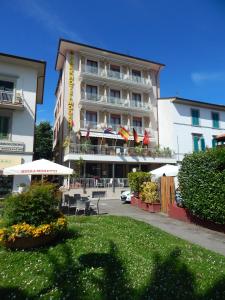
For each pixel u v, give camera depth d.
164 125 34.31
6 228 6.72
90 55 32.03
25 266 5.72
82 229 9.09
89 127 29.45
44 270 5.53
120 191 26.66
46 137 45.94
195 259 6.39
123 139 31.75
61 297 4.45
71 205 13.66
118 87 33.56
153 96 35.62
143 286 4.86
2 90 21.39
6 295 4.54
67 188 24.45
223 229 9.85
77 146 27.17
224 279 5.25
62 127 30.66
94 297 4.45
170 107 33.91
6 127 21.44
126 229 9.62
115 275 5.30
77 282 4.96
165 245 7.65
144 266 5.83
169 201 14.43
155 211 15.28
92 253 6.51
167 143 33.62
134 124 34.16
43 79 26.19
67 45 30.83
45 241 7.00
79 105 30.31
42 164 12.91
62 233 7.80
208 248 7.81
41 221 7.11
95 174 30.33
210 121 36.12
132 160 29.61
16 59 21.92
